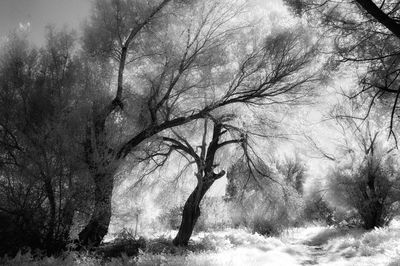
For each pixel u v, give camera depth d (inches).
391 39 257.1
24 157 314.5
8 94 341.1
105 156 354.3
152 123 457.7
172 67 455.5
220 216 772.6
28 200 319.3
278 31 481.1
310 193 794.8
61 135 322.3
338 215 692.7
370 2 207.8
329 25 265.1
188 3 475.5
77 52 405.4
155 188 560.4
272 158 582.6
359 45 263.4
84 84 379.6
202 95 498.0
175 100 478.6
